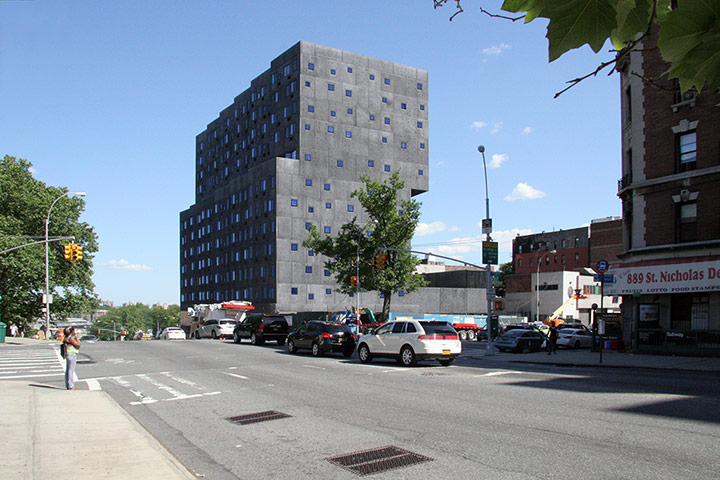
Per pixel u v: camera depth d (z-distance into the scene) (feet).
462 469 24.02
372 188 172.24
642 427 31.65
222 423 35.73
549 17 6.21
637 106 96.37
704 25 5.82
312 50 260.01
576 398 43.19
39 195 191.01
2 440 28.81
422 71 289.12
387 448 28.19
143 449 26.99
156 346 117.80
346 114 264.93
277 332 125.39
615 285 97.04
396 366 73.67
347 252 170.09
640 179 95.50
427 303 274.77
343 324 92.48
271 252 248.52
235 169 310.45
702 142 87.15
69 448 27.14
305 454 27.48
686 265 86.33
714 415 34.91
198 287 337.93
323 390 50.06
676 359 80.43
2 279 181.37
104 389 51.90
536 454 26.27
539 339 103.96
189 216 360.07
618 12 6.31
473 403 41.60
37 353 98.27
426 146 286.25
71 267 193.47
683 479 21.91
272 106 276.21
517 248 352.69
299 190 251.19
